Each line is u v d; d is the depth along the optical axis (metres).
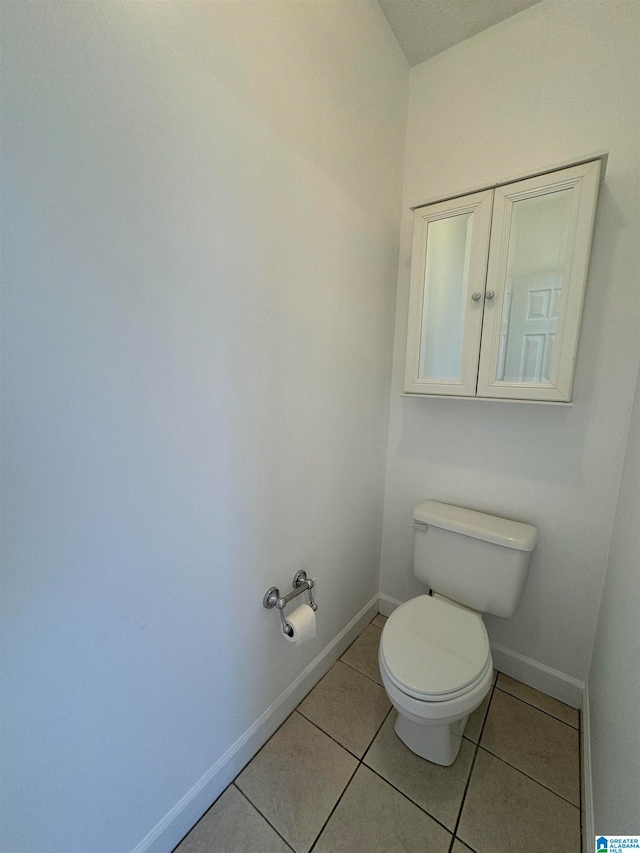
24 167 0.54
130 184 0.67
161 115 0.70
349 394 1.44
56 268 0.59
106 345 0.68
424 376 1.46
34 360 0.59
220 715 1.05
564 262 1.13
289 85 0.98
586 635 1.35
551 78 1.21
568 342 1.14
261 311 1.00
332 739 1.25
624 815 0.71
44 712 0.66
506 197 1.19
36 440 0.60
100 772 0.77
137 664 0.81
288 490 1.19
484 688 1.04
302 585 1.26
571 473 1.31
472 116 1.38
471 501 1.55
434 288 1.41
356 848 0.96
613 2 1.09
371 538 1.77
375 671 1.55
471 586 1.41
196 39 0.74
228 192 0.86
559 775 1.15
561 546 1.36
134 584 0.78
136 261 0.70
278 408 1.10
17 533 0.60
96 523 0.70
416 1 1.23
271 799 1.07
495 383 1.27
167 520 0.83
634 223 1.12
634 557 0.89
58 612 0.66
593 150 1.17
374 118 1.34
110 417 0.70
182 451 0.84
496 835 0.99
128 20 0.64
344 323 1.35
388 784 1.11
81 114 0.59
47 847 0.69
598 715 1.08
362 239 1.38
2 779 0.62
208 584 0.95
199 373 0.86
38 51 0.54
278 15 0.92
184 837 0.97
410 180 1.57
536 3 1.20
